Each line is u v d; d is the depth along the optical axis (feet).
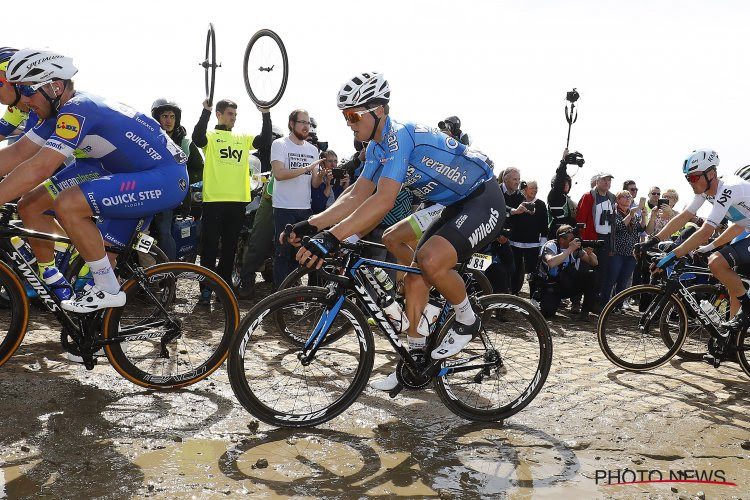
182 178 10.48
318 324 9.68
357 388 9.92
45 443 8.49
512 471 8.55
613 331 15.34
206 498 7.32
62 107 9.02
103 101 9.58
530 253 21.25
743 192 13.17
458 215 9.63
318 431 9.57
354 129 9.11
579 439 9.78
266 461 8.25
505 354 12.41
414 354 10.18
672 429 10.41
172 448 8.61
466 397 10.69
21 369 11.27
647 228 23.86
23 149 9.56
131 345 11.19
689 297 14.17
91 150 9.71
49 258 10.13
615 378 13.33
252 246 18.97
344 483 7.94
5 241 9.69
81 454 8.25
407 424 10.05
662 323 14.64
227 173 17.65
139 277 10.35
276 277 17.99
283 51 19.10
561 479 8.38
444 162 9.48
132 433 8.99
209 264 17.94
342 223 8.77
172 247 17.35
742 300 13.65
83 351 10.13
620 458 9.17
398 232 11.58
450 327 10.11
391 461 8.65
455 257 9.43
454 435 9.71
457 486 8.02
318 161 17.38
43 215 10.55
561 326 19.11
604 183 21.35
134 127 9.79
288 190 17.51
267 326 12.00
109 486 7.48
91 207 9.43
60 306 10.06
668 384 13.11
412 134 9.27
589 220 21.42
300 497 7.50
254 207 20.92
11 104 9.41
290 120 17.81
